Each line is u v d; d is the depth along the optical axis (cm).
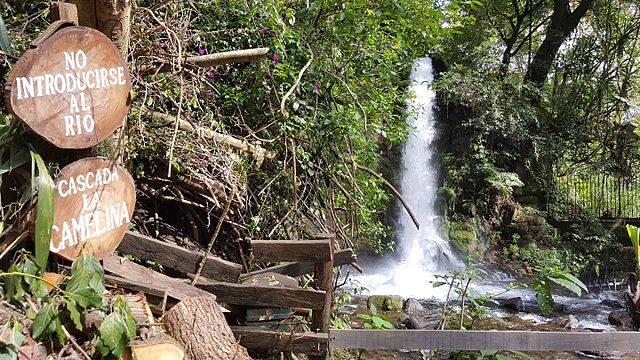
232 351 246
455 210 1058
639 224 1088
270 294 295
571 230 1086
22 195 221
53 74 216
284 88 445
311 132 458
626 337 307
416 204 1024
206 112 400
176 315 242
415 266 961
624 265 1016
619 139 1171
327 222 534
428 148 1073
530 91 1170
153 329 228
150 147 347
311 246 302
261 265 407
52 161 233
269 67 434
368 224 591
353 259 356
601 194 1187
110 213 249
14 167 219
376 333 301
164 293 264
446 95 1091
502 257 1014
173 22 352
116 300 217
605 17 1254
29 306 208
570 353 526
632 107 1231
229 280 314
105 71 236
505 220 1066
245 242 419
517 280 941
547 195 1118
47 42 213
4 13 310
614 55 1236
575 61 1210
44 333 196
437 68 1195
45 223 212
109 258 275
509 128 1083
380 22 582
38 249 211
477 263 980
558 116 1175
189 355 237
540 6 1292
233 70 443
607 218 1124
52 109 216
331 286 309
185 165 359
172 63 316
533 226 1055
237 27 441
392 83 682
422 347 303
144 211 384
